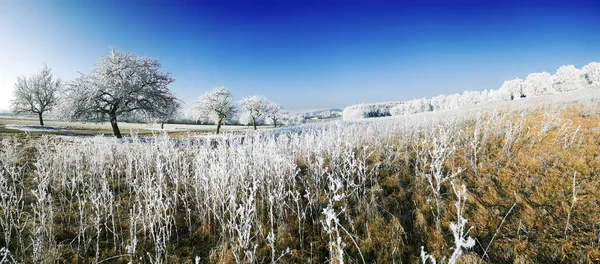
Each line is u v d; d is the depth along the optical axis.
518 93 65.62
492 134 7.19
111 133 25.45
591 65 53.72
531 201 3.89
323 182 5.03
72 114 19.03
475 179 4.67
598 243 2.94
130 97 19.98
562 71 56.19
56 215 4.14
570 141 5.66
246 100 45.94
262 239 3.57
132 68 20.52
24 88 30.19
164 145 6.93
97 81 19.30
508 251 3.04
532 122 8.02
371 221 3.73
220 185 4.36
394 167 5.49
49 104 31.88
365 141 7.39
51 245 3.27
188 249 3.51
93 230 3.82
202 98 36.81
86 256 3.30
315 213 4.16
